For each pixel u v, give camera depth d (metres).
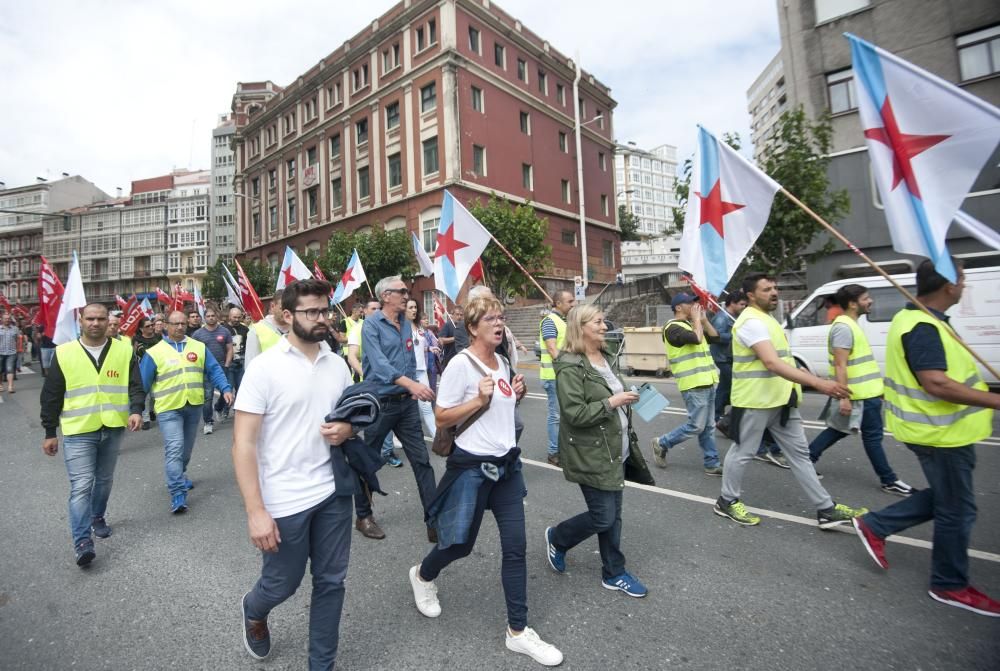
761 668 2.20
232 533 3.88
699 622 2.54
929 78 2.95
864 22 14.00
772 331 3.61
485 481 2.44
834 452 5.55
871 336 8.95
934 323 2.61
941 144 2.90
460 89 24.80
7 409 10.34
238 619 2.72
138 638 2.56
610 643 2.40
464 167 24.72
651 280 24.55
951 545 2.60
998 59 12.52
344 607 2.79
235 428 2.03
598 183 33.66
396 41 27.09
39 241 74.44
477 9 25.67
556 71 30.69
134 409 3.76
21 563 3.45
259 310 8.87
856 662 2.21
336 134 30.83
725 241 4.34
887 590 2.79
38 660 2.41
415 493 4.66
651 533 3.61
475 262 5.76
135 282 70.62
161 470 5.68
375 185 28.11
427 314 25.41
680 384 4.98
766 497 4.29
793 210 10.93
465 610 2.73
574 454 2.75
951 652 2.27
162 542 3.74
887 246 13.50
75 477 3.40
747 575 2.99
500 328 2.58
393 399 3.56
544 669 2.23
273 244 36.34
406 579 3.09
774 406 3.55
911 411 2.68
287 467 2.12
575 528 2.90
